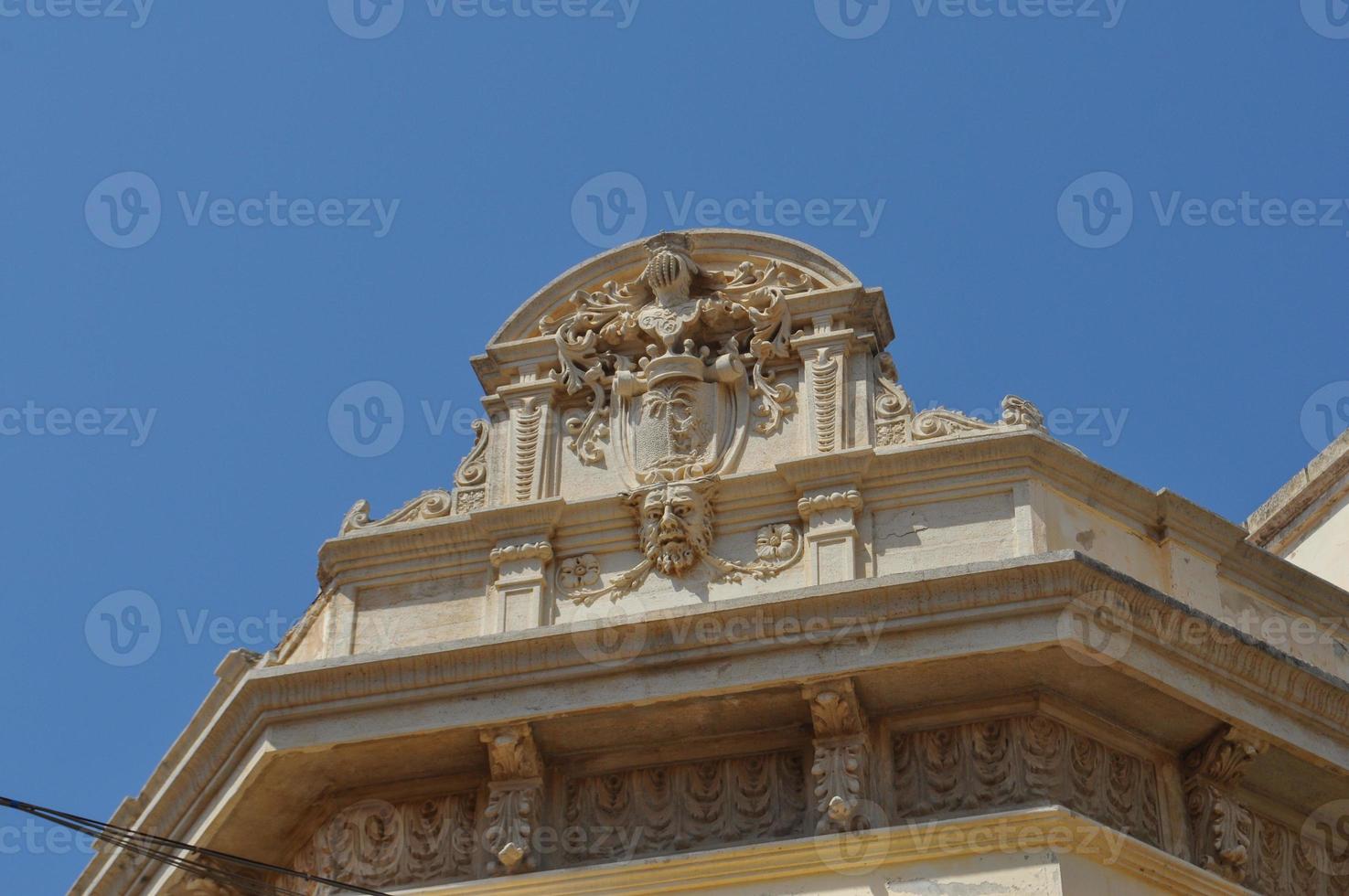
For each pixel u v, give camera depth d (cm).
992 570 2914
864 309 3291
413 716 3030
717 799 3006
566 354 3353
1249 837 3052
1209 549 3206
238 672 3253
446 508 3281
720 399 3272
